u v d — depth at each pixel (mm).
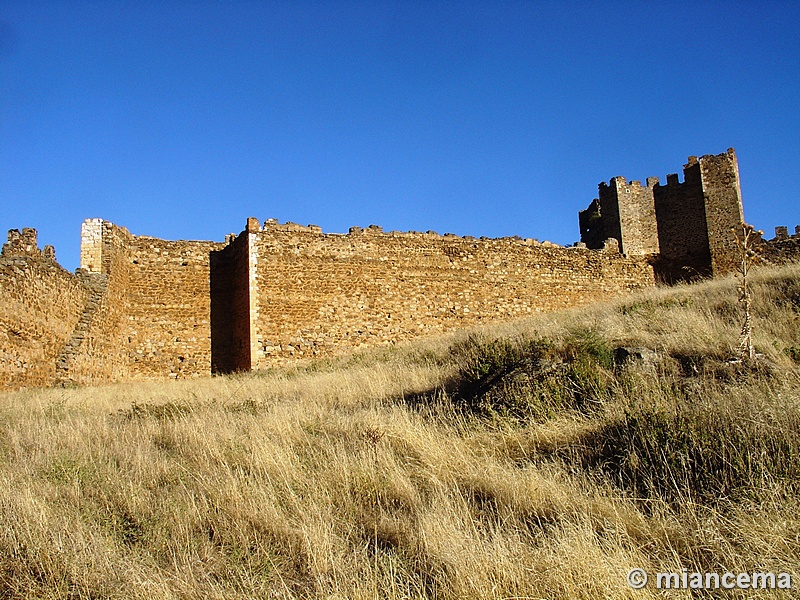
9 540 5648
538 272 32656
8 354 16516
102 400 14797
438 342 21641
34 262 18219
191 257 27500
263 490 6805
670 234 38406
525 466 7133
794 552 4891
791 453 5996
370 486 6957
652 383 8547
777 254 30500
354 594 4820
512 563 5027
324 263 27406
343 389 13695
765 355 9758
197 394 15703
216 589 4996
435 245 30094
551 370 9773
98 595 4996
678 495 5969
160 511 6492
